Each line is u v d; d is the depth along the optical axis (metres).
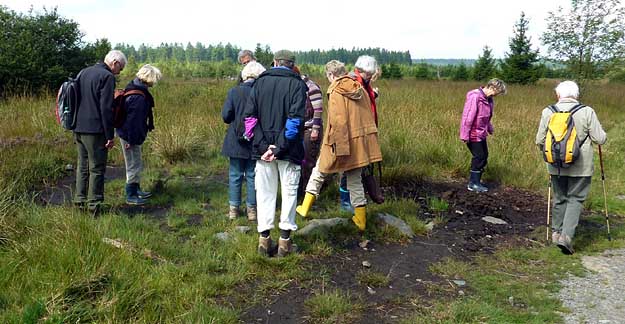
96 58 15.82
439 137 8.64
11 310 3.15
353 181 4.89
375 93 5.39
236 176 5.12
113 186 6.20
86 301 3.32
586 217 6.12
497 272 4.43
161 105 11.56
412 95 15.99
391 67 37.88
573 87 4.89
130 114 5.34
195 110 11.03
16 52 13.33
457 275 4.32
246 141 4.93
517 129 9.98
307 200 5.14
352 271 4.29
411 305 3.76
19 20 14.30
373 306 3.72
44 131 8.52
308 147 5.55
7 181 5.82
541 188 7.18
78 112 4.98
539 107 14.98
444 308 3.70
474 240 5.21
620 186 7.45
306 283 4.00
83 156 5.21
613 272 4.47
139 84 5.43
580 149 4.75
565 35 16.03
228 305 3.60
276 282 3.95
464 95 17.80
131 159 5.55
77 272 3.51
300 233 4.88
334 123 4.62
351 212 5.46
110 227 4.54
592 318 3.63
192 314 3.33
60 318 3.07
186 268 3.94
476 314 3.61
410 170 7.11
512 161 7.87
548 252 4.92
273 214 4.29
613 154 9.24
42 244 3.83
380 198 5.21
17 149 7.20
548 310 3.72
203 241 4.59
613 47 15.66
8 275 3.45
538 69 28.89
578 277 4.37
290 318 3.50
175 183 6.44
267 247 4.30
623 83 26.47
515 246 5.09
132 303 3.37
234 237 4.64
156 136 8.02
